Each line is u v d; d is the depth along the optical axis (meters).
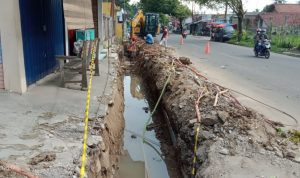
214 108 7.68
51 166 4.63
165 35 27.66
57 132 5.87
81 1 10.95
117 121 8.80
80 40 12.84
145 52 19.88
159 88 12.09
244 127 6.62
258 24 54.66
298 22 44.09
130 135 9.77
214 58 20.17
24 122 6.23
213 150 5.97
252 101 9.44
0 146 5.14
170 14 67.38
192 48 27.89
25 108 7.05
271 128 6.88
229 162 5.53
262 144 6.06
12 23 7.68
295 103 9.37
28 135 5.65
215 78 12.92
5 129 5.82
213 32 40.81
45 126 6.10
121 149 8.45
